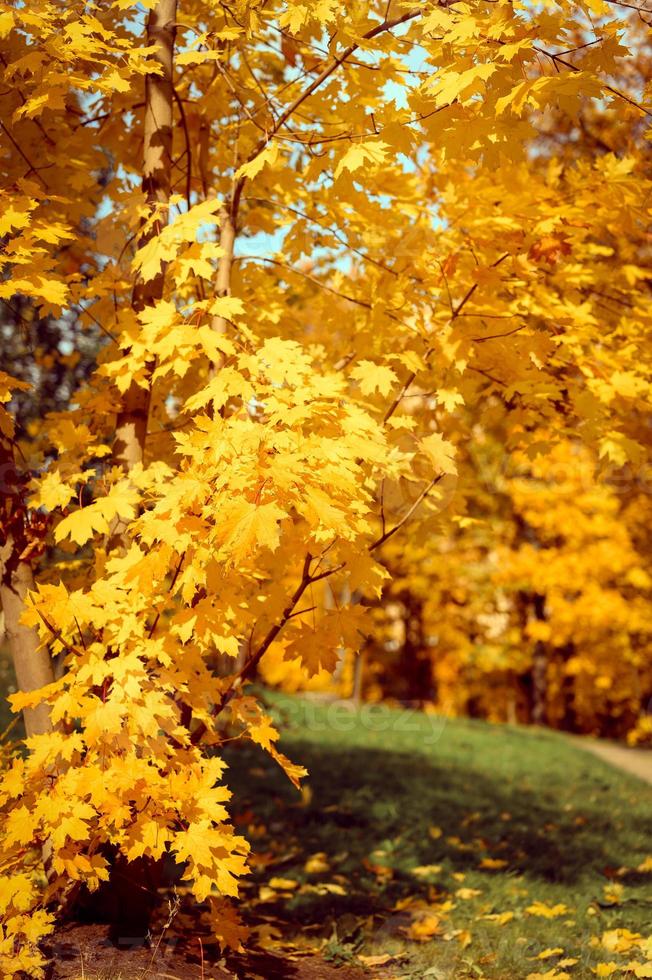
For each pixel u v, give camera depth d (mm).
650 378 4547
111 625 3184
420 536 4457
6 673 9344
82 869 3014
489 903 5082
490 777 10094
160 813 3010
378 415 4191
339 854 6098
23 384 3186
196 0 4457
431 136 3289
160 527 2979
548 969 4000
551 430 4543
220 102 4375
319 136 3771
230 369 3359
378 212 4297
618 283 4789
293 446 2973
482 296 4059
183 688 3150
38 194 3436
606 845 6668
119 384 3566
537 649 22781
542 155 7594
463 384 4414
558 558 19438
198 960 3678
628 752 16422
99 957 3385
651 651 22047
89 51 3320
